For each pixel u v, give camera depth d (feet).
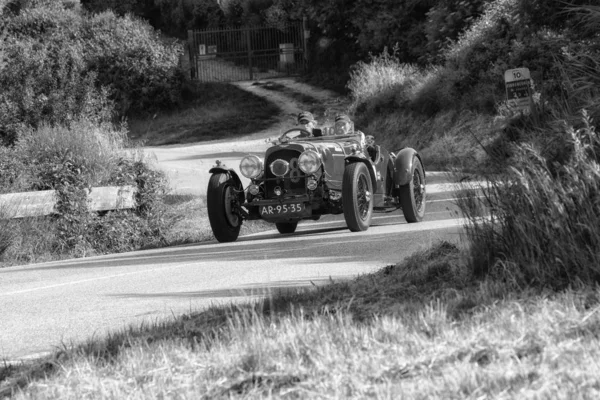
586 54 38.83
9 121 124.16
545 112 36.19
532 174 28.78
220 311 27.12
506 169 30.37
